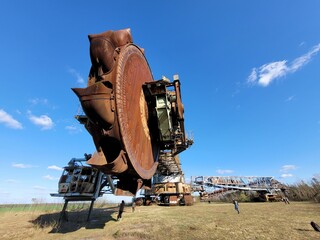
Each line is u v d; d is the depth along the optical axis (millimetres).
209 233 11492
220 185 52000
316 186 37688
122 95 9820
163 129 13312
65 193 18172
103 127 9133
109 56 9719
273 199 45750
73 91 8945
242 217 17672
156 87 13016
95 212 26188
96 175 19047
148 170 12320
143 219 18094
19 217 22156
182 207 32969
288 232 11195
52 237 12086
